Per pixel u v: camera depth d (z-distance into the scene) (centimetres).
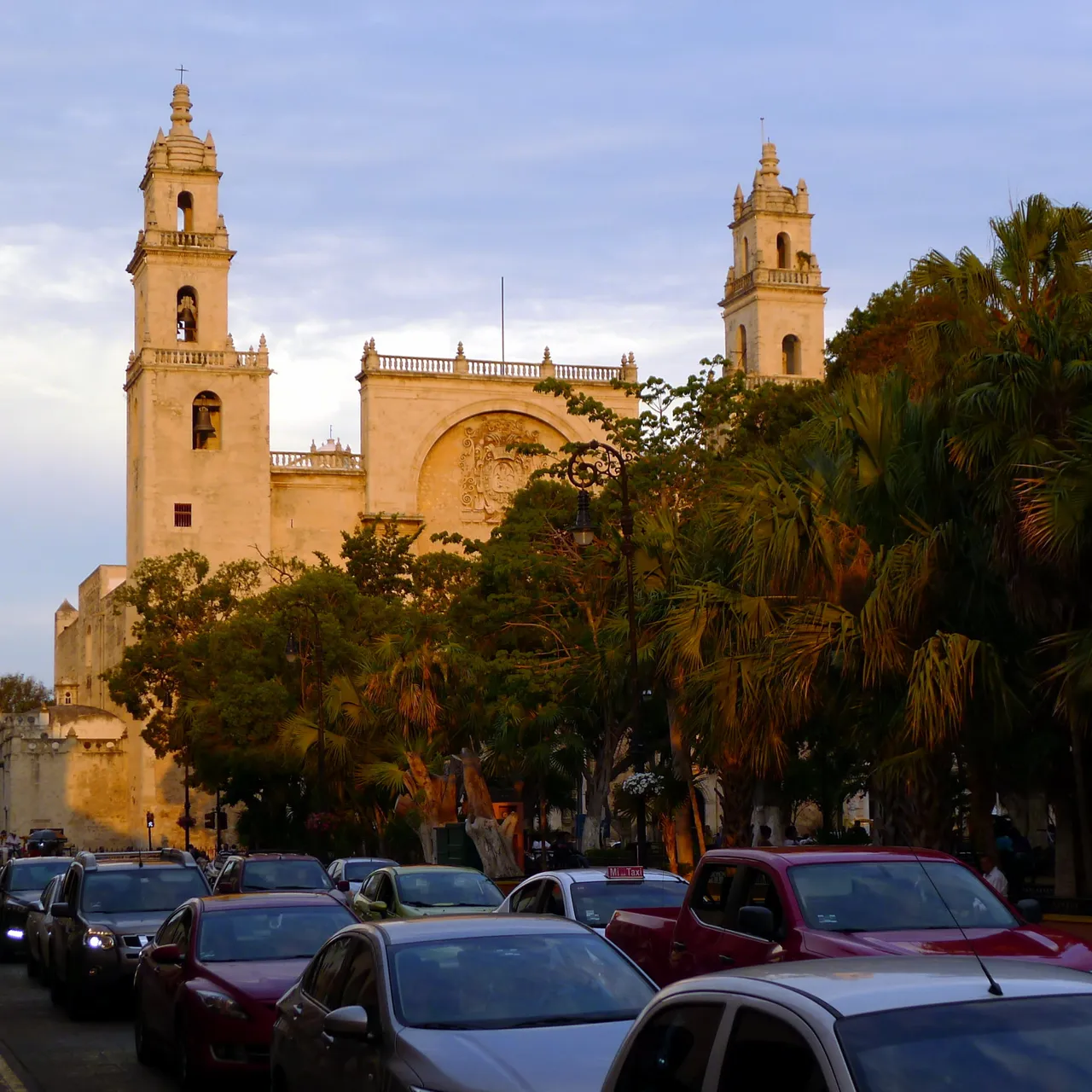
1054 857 3472
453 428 10125
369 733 6081
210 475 9781
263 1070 1552
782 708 2475
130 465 10319
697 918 1451
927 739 2273
